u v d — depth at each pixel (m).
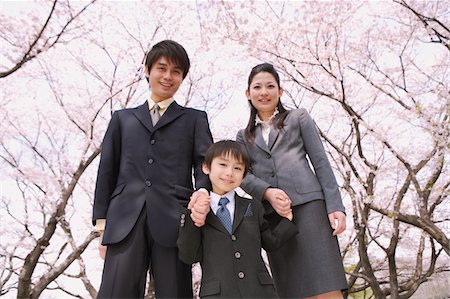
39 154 6.47
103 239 2.22
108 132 2.52
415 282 7.15
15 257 6.45
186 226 2.07
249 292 2.03
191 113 2.57
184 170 2.38
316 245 2.40
